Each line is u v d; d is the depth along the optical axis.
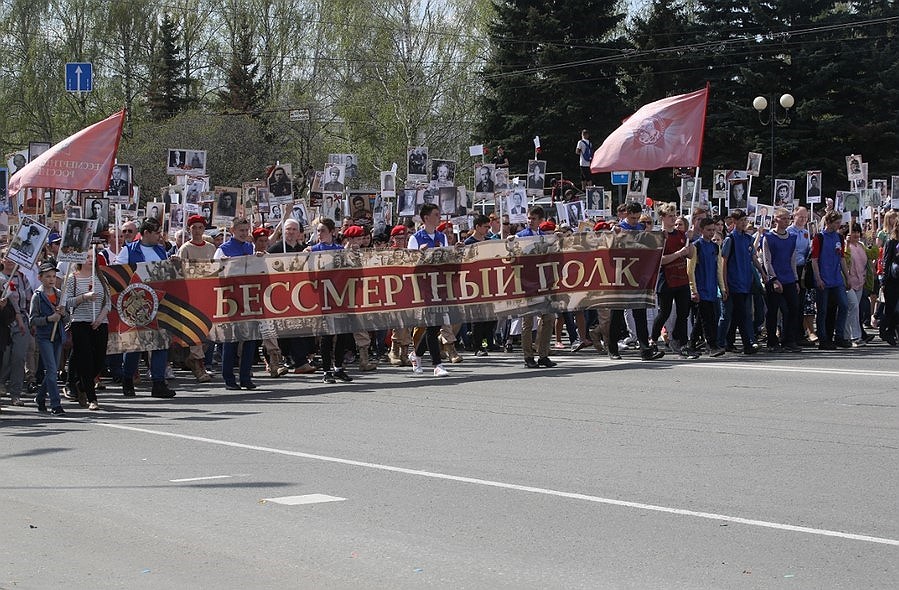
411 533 7.32
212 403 14.01
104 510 8.16
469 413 12.41
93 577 6.51
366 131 58.72
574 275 16.92
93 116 58.53
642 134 19.53
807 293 19.25
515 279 16.66
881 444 10.04
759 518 7.53
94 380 13.90
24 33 57.22
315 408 13.18
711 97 53.72
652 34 54.00
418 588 6.17
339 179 24.00
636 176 24.77
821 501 7.97
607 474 9.01
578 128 53.97
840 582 6.12
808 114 51.34
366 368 17.23
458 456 9.91
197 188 23.56
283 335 15.55
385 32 57.59
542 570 6.45
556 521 7.55
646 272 17.19
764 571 6.34
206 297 15.25
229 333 15.34
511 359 18.33
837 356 17.31
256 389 15.38
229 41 63.03
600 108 54.50
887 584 6.07
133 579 6.46
